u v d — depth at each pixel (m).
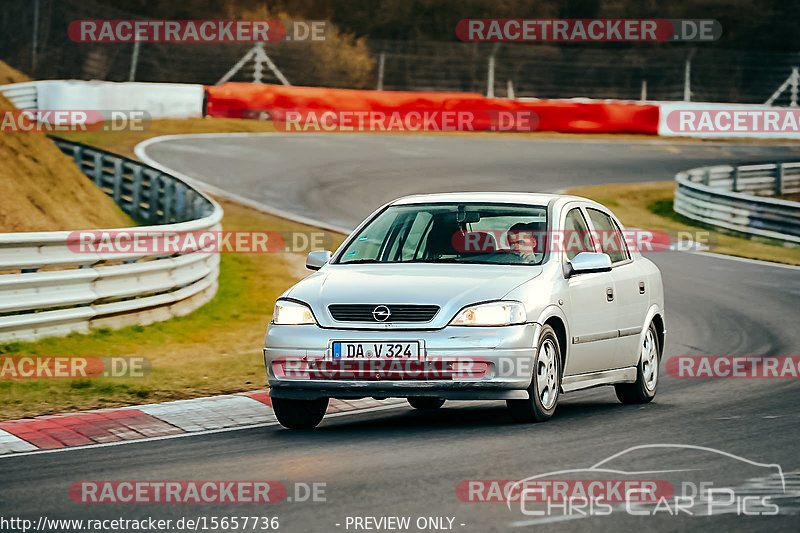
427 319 26.42
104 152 72.12
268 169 93.62
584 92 153.00
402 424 28.78
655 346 33.72
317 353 26.58
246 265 59.50
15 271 43.06
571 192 92.06
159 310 45.78
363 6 169.75
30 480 22.20
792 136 134.62
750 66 153.75
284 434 27.41
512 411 27.53
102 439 26.91
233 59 144.12
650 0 174.38
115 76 138.00
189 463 23.64
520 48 152.38
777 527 17.64
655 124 131.38
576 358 29.22
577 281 29.39
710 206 85.06
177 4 155.75
